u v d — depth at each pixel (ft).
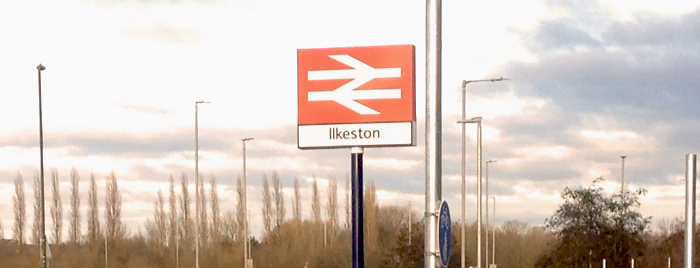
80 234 249.14
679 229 171.94
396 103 51.16
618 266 160.66
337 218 255.50
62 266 234.17
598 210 162.71
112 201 250.16
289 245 250.57
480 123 124.67
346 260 212.23
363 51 51.39
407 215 261.24
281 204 259.60
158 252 256.93
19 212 241.35
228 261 247.70
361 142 51.44
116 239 249.55
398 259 165.27
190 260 246.68
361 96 51.42
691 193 67.56
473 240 237.04
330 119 51.60
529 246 246.47
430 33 41.29
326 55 51.57
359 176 52.42
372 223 236.63
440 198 40.91
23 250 238.68
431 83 41.16
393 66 51.11
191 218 258.57
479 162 126.21
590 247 161.27
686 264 67.92
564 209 164.66
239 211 268.82
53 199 241.55
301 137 51.85
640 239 163.22
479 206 125.90
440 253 39.40
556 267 164.76
